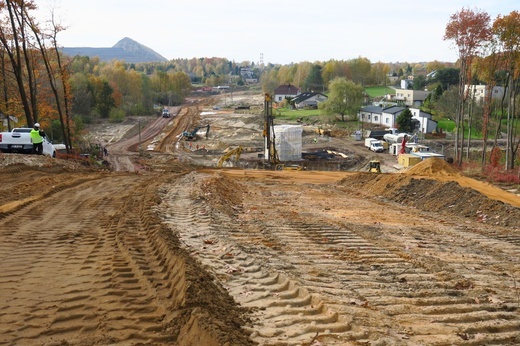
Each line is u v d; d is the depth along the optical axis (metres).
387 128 77.38
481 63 38.00
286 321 5.95
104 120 89.94
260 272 7.91
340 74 144.12
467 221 14.77
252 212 14.47
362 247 10.58
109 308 5.91
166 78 132.88
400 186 19.84
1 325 5.38
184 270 6.91
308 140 67.69
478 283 8.26
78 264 7.70
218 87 186.50
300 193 20.14
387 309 6.72
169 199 14.58
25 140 23.28
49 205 12.95
